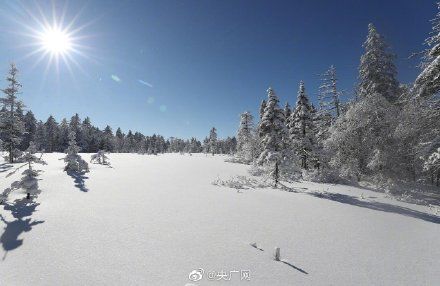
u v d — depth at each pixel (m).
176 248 9.12
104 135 106.50
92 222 11.20
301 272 8.00
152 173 27.81
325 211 15.85
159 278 7.16
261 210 15.02
